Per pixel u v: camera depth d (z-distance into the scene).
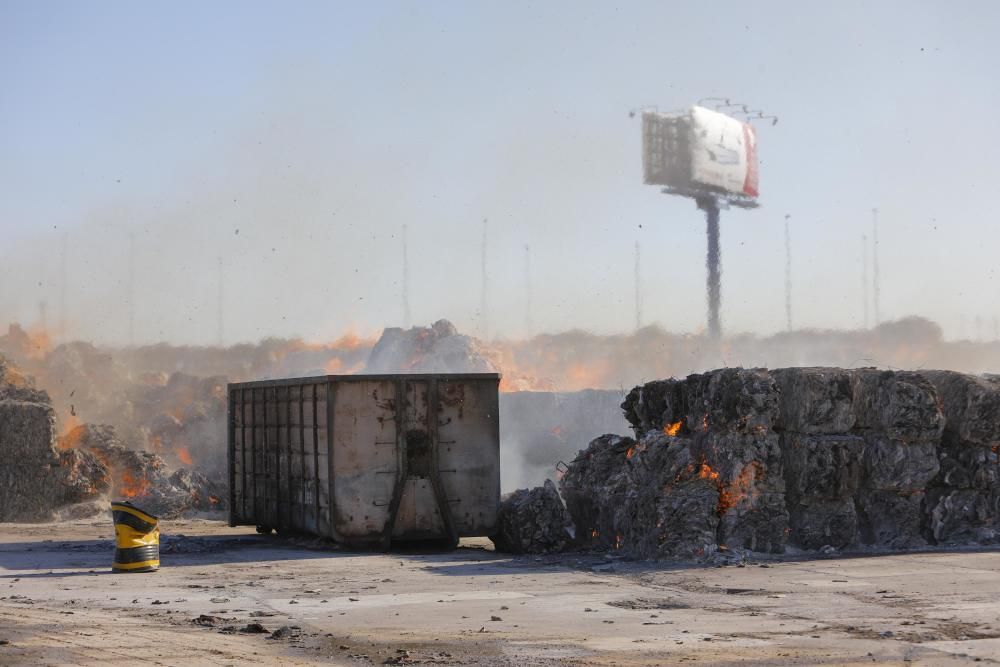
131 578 18.78
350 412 22.50
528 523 22.59
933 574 18.00
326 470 22.61
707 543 20.39
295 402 24.36
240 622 13.99
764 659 11.31
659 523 20.80
